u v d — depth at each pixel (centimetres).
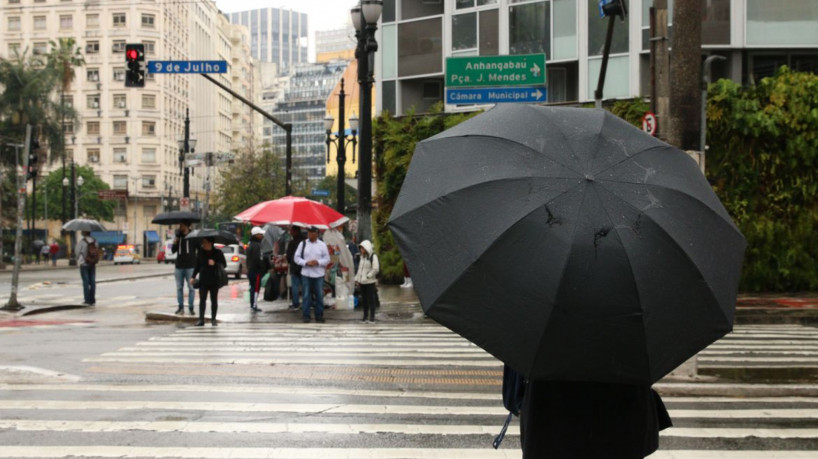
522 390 401
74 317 1881
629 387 365
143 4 9906
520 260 327
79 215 9144
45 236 8300
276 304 2188
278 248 2153
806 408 846
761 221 2366
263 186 6688
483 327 332
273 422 754
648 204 336
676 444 690
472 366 1099
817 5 2570
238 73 14412
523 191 339
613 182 338
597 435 363
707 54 2622
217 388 923
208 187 6538
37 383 952
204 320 1686
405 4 3219
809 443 696
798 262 2372
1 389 912
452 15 3094
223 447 665
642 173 347
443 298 338
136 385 940
